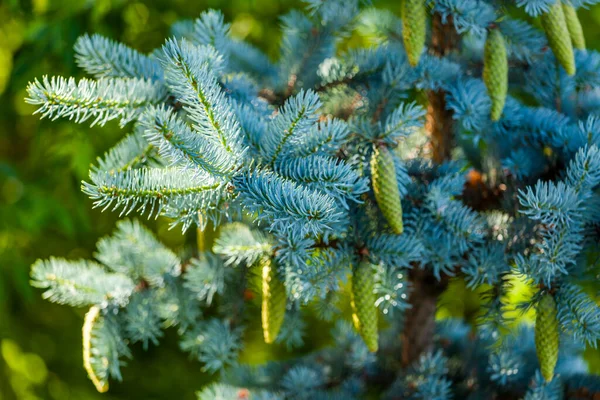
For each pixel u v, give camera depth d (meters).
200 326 1.59
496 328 1.50
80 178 2.14
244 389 1.60
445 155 1.60
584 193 1.41
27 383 2.62
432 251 1.47
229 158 1.30
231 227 1.52
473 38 1.59
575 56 1.55
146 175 1.30
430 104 1.59
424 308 1.61
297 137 1.33
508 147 1.53
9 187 2.49
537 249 1.45
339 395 1.61
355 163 1.45
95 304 1.52
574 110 1.58
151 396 2.68
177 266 1.56
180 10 2.30
